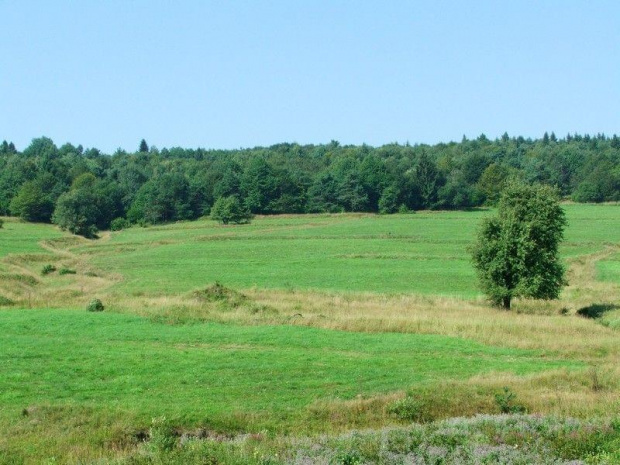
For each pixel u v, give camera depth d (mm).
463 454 15883
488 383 26984
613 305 52406
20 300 50094
